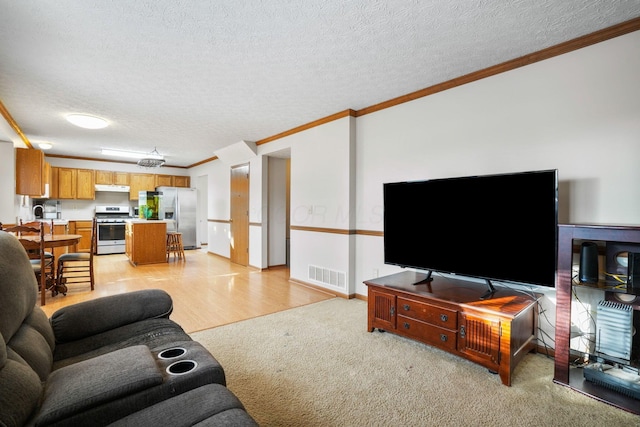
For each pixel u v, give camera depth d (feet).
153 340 5.07
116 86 9.82
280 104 11.53
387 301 8.48
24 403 2.85
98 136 16.40
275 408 5.58
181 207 25.77
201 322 9.63
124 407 3.28
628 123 6.59
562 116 7.43
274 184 18.24
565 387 6.26
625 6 5.95
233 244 20.38
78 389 3.21
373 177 11.68
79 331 5.19
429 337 7.62
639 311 6.12
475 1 5.83
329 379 6.53
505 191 7.27
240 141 17.40
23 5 5.89
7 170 13.79
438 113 9.74
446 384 6.38
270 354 7.59
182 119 13.38
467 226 7.93
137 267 18.43
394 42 7.30
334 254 12.79
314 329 9.13
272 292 13.09
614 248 6.34
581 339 7.23
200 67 8.55
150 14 6.22
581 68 7.14
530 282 6.89
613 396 5.84
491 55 7.91
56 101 11.12
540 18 6.35
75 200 24.16
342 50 7.66
